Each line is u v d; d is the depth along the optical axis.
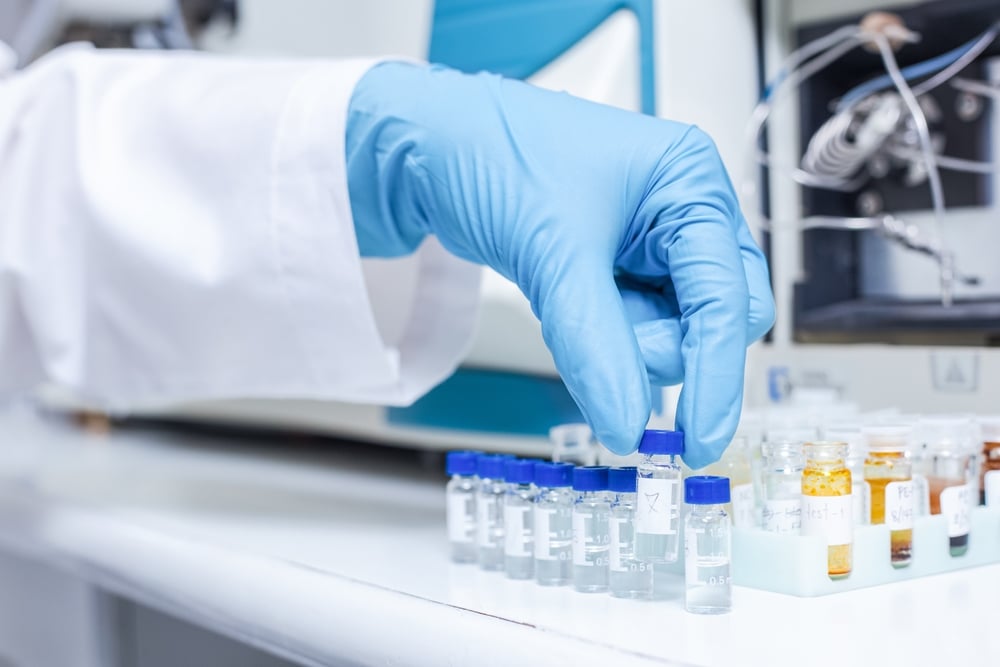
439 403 1.01
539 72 0.94
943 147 0.92
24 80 0.93
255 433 1.56
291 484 1.10
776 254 0.95
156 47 1.32
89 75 0.87
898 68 0.96
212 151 0.77
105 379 0.86
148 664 0.94
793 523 0.63
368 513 0.91
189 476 1.18
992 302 0.87
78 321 0.86
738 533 0.62
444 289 0.79
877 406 0.86
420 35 1.07
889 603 0.57
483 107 0.67
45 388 1.60
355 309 0.72
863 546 0.61
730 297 0.59
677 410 0.58
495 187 0.65
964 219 0.90
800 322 0.94
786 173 0.95
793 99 0.96
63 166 0.86
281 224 0.73
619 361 0.57
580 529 0.61
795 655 0.47
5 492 1.07
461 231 0.68
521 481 0.64
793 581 0.59
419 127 0.68
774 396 0.92
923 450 0.69
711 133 0.91
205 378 0.82
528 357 0.92
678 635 0.51
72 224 0.85
